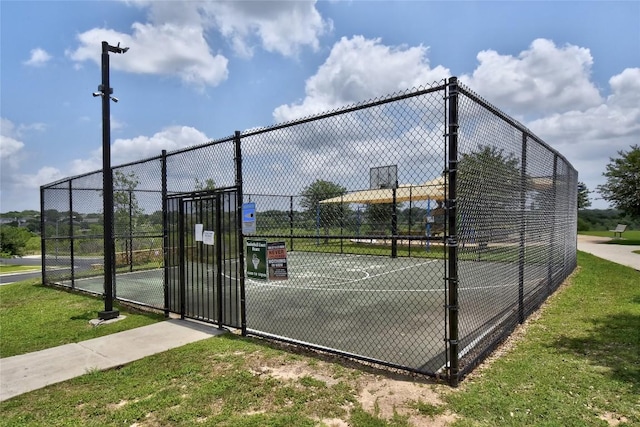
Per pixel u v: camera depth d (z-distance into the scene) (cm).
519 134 559
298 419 308
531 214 620
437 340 529
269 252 519
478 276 467
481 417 302
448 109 357
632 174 2206
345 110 437
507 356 435
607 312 615
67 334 569
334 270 1352
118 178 902
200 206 623
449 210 360
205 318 620
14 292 959
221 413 322
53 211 1036
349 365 424
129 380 397
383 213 1240
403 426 293
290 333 570
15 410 339
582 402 323
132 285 1041
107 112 671
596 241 2444
